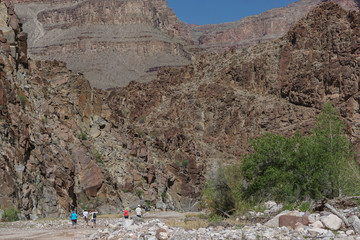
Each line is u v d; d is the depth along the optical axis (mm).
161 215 68062
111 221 43812
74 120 78688
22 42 71500
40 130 65688
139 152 92312
